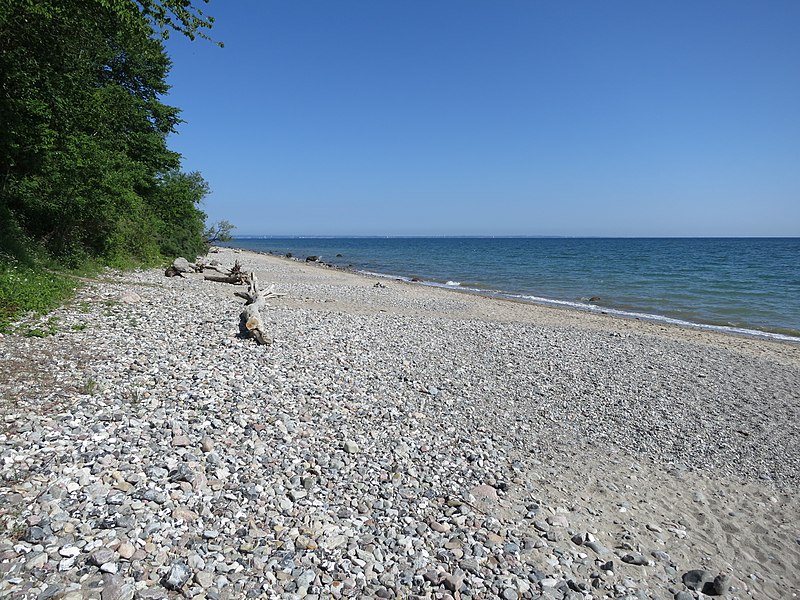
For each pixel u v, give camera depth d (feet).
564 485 24.31
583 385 40.45
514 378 40.47
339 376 34.53
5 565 12.98
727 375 47.06
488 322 68.23
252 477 19.70
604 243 620.49
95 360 28.84
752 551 20.68
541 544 18.88
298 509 18.26
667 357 52.90
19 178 56.29
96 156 60.08
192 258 122.62
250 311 41.60
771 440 32.27
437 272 175.32
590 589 16.84
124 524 15.29
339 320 57.57
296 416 26.45
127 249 85.10
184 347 34.96
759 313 90.12
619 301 102.73
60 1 44.24
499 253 335.67
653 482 25.82
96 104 60.03
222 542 15.71
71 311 39.52
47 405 22.12
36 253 53.11
